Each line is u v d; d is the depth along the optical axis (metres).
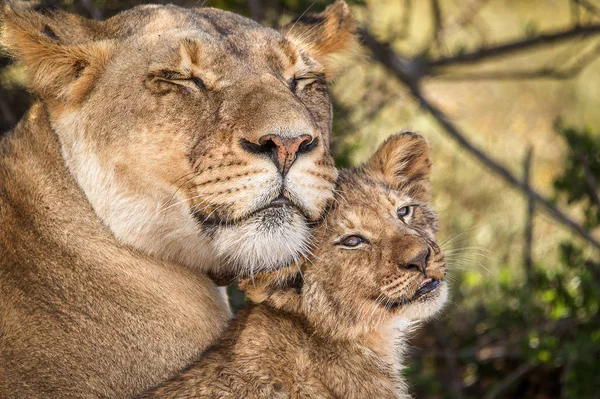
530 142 18.95
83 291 7.30
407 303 8.02
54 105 7.54
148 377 7.34
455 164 17.25
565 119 21.09
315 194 7.16
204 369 7.46
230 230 7.10
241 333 7.82
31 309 7.11
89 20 7.74
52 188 7.46
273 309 8.03
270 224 7.04
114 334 7.29
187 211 7.29
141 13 7.79
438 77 15.42
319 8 12.35
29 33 7.32
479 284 13.38
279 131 6.88
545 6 26.17
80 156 7.48
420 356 12.74
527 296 12.53
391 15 23.03
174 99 7.31
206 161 7.11
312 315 8.04
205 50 7.39
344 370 8.05
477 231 15.36
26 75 7.57
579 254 12.91
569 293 12.38
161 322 7.49
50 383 6.95
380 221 8.16
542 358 11.77
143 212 7.42
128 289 7.44
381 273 7.99
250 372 7.59
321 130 8.00
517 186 13.71
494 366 12.68
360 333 8.18
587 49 23.45
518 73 15.33
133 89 7.37
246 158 6.96
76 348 7.13
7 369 6.87
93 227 7.46
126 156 7.35
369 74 14.67
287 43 7.84
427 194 9.27
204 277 7.95
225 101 7.20
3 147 7.75
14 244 7.28
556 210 13.41
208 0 11.77
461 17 16.75
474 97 21.73
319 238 8.10
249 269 7.52
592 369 11.66
